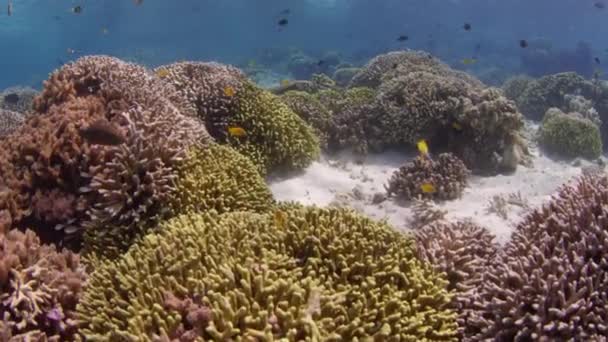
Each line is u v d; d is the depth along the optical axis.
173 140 5.67
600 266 3.56
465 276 4.35
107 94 6.60
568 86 17.81
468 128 9.91
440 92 10.59
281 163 9.20
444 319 3.66
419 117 10.33
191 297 3.28
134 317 3.05
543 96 18.09
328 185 9.05
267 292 3.15
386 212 8.02
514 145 10.03
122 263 3.81
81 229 5.10
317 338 2.81
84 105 6.26
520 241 4.45
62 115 6.02
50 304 3.82
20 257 4.01
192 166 5.61
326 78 17.38
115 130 5.14
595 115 16.00
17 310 3.62
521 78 21.05
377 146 10.74
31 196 5.26
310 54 47.91
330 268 3.76
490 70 34.22
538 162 11.43
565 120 12.42
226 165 5.92
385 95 11.26
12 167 5.49
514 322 3.45
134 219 4.97
